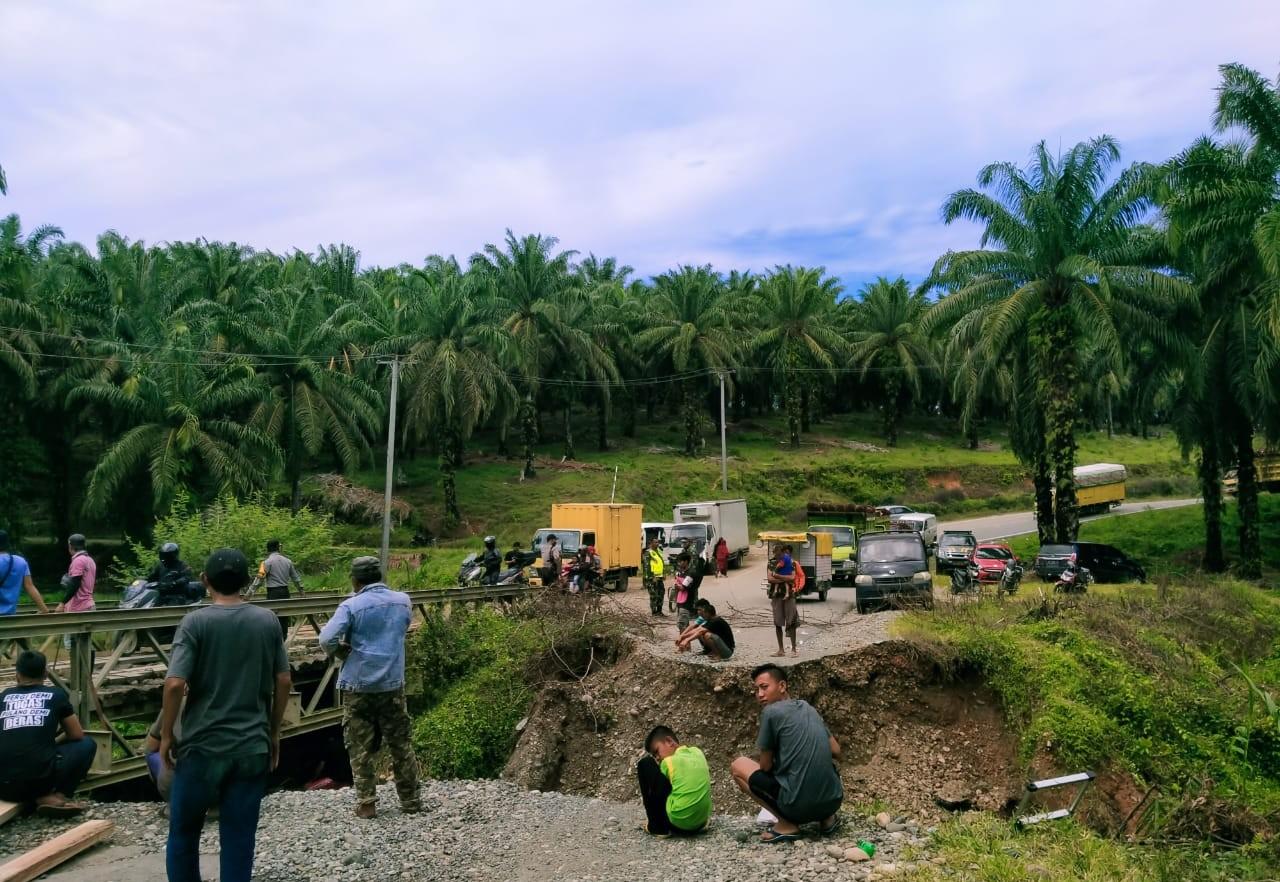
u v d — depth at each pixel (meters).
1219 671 17.08
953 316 33.09
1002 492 69.00
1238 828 10.21
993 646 15.10
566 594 18.86
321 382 44.22
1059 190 31.39
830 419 85.94
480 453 65.38
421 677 17.09
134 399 36.75
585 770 14.20
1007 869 6.54
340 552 35.47
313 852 6.85
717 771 13.33
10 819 7.23
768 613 22.31
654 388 76.12
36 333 37.22
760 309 72.00
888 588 22.23
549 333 57.34
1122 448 83.31
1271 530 40.09
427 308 46.59
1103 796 12.34
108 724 9.98
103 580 37.25
